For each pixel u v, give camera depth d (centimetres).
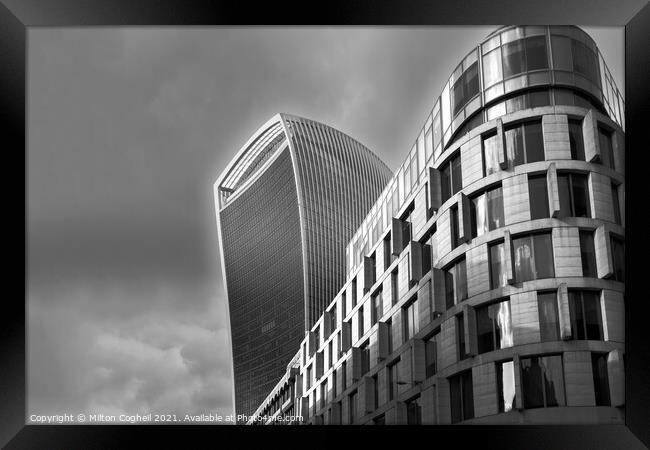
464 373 5256
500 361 4928
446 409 5294
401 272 6500
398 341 6400
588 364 4672
